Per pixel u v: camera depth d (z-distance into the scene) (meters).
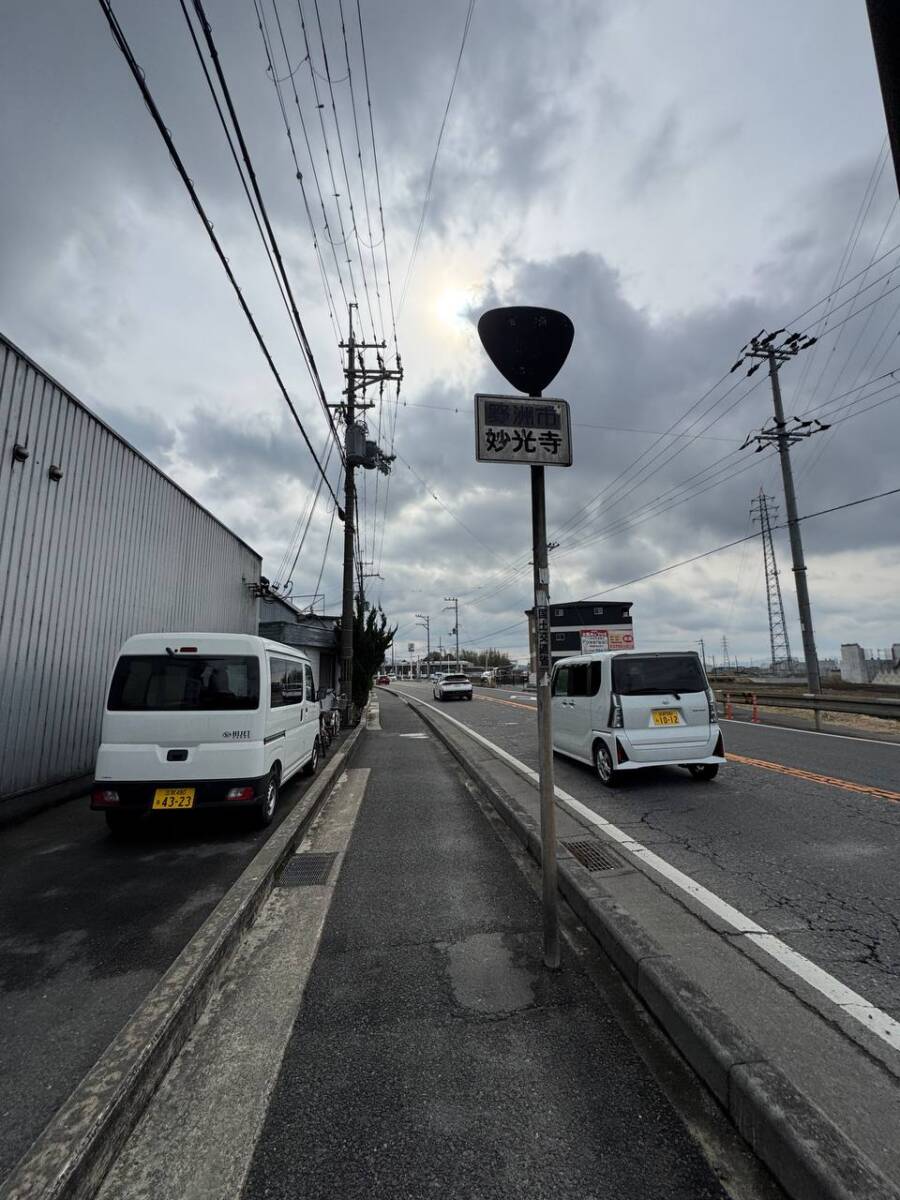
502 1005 2.75
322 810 6.77
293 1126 2.03
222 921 3.37
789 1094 1.90
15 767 6.26
